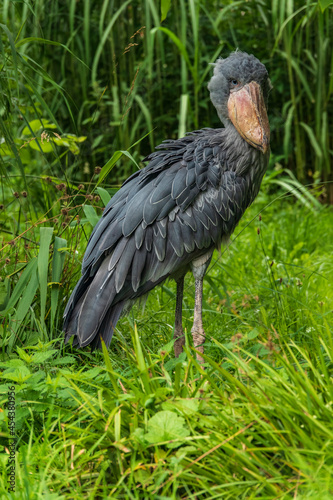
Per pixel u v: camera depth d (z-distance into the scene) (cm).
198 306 400
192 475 264
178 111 958
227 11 913
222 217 404
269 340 330
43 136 443
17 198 465
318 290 538
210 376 339
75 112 884
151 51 782
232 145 415
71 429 310
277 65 957
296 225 733
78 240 461
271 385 293
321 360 322
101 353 397
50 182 485
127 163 841
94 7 895
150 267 387
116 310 382
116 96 818
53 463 289
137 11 915
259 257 643
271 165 951
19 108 500
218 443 279
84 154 875
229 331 452
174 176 396
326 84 945
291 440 272
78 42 846
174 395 313
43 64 823
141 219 382
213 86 427
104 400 327
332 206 891
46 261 406
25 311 399
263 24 952
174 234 388
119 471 280
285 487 262
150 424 283
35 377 330
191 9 793
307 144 978
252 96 411
